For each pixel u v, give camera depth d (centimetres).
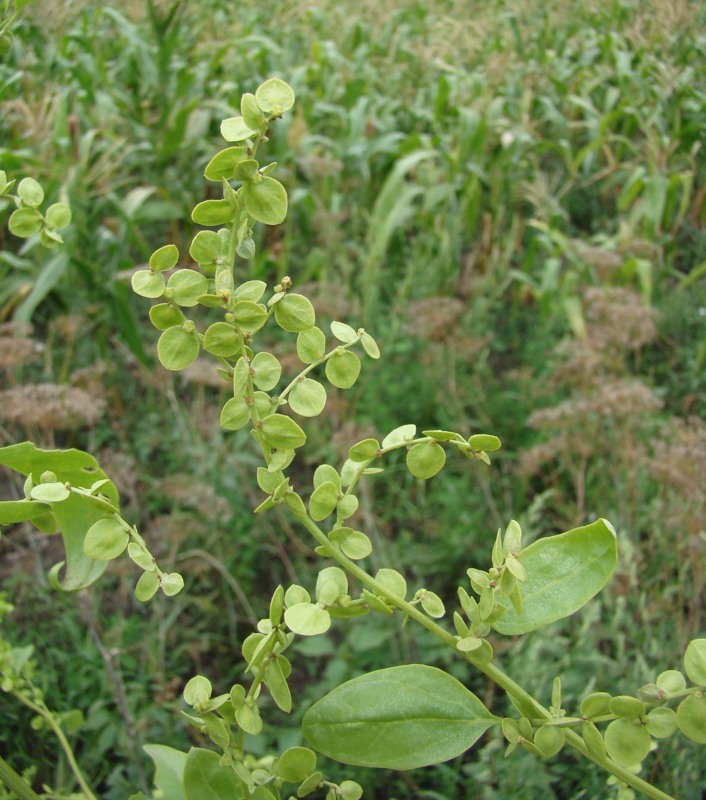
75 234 395
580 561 89
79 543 112
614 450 312
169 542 302
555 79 577
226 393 416
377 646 279
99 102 508
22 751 230
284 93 76
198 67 568
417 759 85
